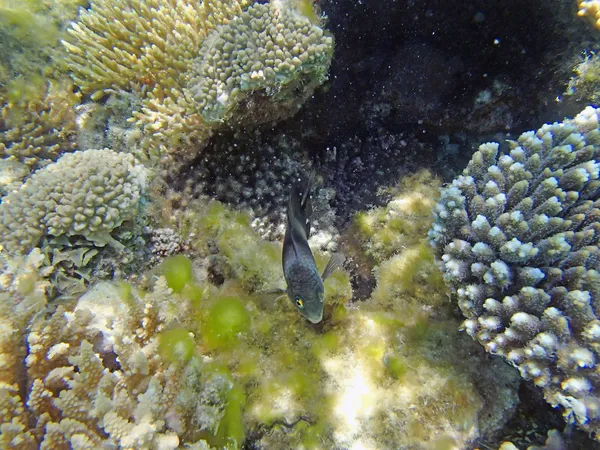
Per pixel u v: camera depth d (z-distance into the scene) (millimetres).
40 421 296
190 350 350
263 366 376
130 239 444
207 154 499
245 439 343
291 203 383
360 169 544
